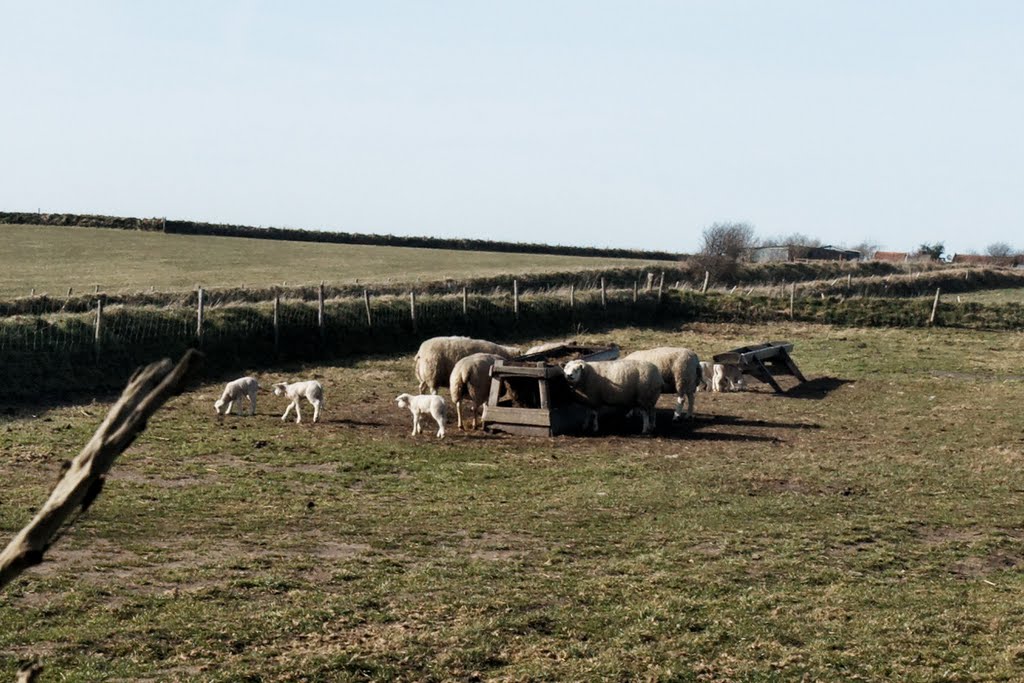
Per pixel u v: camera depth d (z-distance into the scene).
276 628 10.76
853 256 92.44
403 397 23.72
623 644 10.81
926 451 22.89
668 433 24.70
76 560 12.84
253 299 40.41
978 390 31.48
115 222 78.69
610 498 17.77
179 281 47.28
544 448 22.38
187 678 9.27
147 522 14.90
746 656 10.61
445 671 9.87
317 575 12.77
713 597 12.52
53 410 23.98
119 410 1.32
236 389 24.58
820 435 24.73
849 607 12.32
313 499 16.95
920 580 13.68
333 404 26.75
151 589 11.88
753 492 18.59
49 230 72.69
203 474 18.44
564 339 40.31
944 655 10.79
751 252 75.38
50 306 34.41
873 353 38.44
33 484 16.58
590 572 13.42
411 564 13.50
